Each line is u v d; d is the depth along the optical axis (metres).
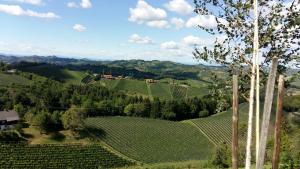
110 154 100.12
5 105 133.00
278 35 12.73
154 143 115.06
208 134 124.25
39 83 162.25
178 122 133.38
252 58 12.62
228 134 124.12
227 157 47.41
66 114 109.56
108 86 191.12
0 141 95.94
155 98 143.75
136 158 103.12
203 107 141.25
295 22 12.46
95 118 127.62
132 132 120.06
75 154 96.25
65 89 152.00
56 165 90.75
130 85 196.62
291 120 27.75
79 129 111.75
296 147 27.55
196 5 13.16
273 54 12.76
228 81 12.83
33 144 96.94
